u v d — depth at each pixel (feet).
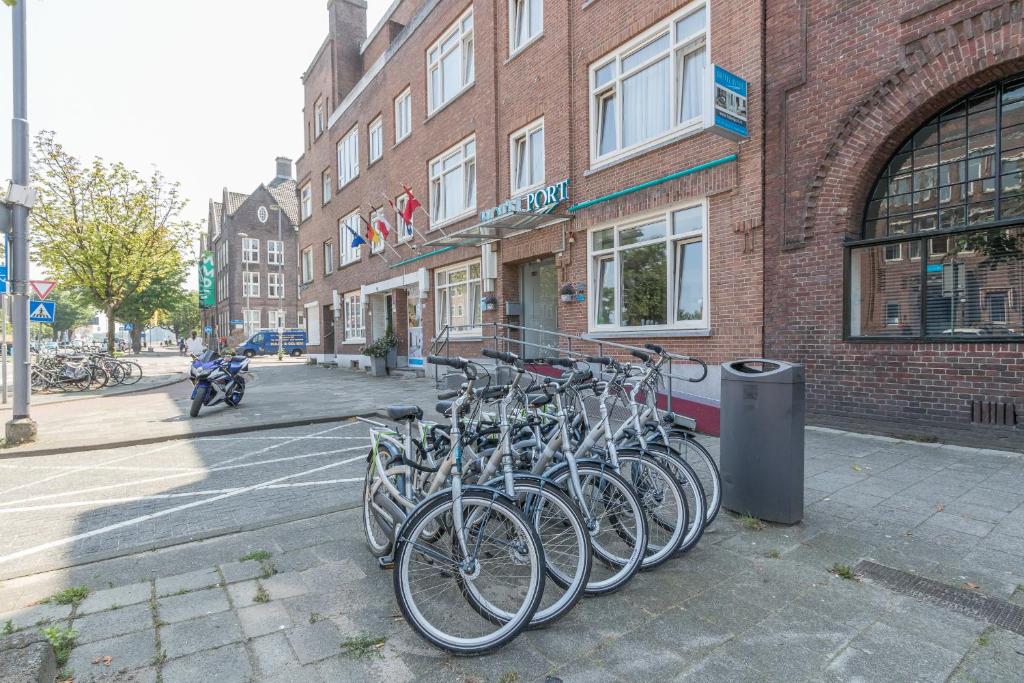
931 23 20.62
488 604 8.74
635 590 10.19
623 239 32.76
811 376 24.04
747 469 13.28
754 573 10.71
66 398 44.34
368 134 64.85
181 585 10.78
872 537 12.18
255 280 149.89
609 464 10.83
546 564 9.06
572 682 7.69
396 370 57.62
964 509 13.65
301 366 82.17
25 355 25.16
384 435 11.96
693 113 28.84
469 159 46.83
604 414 11.69
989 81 19.94
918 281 21.52
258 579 11.02
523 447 11.55
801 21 24.09
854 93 22.63
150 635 9.00
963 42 19.93
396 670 8.04
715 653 8.26
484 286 43.93
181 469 20.39
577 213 35.27
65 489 18.07
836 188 23.22
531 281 41.78
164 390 51.72
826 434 22.27
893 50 21.58
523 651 8.43
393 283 58.90
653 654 8.28
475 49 44.65
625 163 32.14
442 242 43.73
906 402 21.47
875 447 19.93
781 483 12.75
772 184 25.13
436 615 9.31
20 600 10.28
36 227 66.23
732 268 26.63
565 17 35.78
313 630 9.12
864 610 9.33
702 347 28.02
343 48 73.31
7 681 6.96
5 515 15.57
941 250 20.99
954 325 20.74
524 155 40.68
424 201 53.06
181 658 8.36
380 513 11.02
